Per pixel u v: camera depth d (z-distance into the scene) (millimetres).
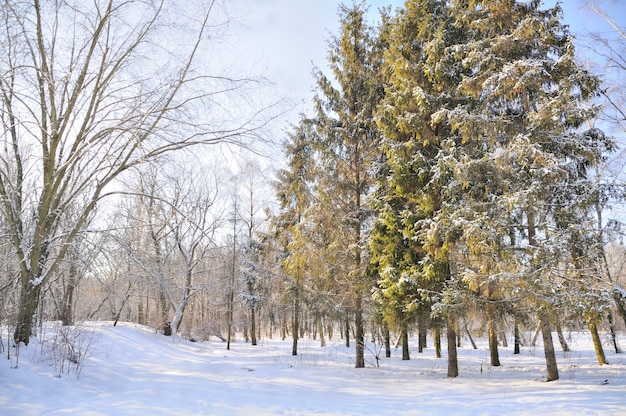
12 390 7082
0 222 9938
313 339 39750
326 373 13766
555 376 11367
